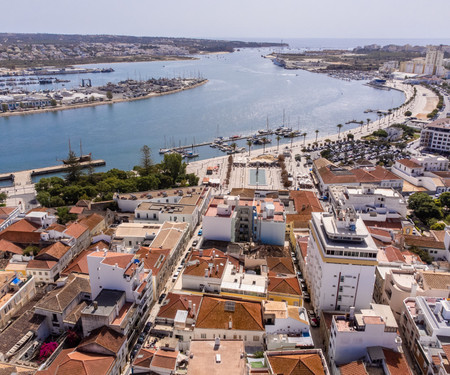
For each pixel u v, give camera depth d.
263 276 159.50
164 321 137.12
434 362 120.56
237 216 198.38
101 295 140.75
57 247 191.25
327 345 135.12
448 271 178.25
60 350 134.38
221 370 102.44
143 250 178.62
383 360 117.12
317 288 150.75
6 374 113.06
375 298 174.12
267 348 125.12
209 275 153.75
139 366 113.62
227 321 130.62
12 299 155.25
